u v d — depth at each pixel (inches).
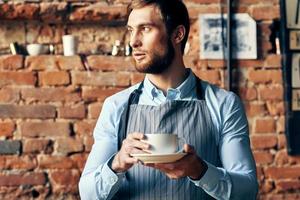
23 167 156.2
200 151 78.4
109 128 80.4
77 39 160.9
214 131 79.3
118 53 159.9
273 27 161.9
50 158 156.6
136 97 81.7
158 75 80.9
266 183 160.6
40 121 156.6
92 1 158.7
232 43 160.2
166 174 75.2
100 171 76.4
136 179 77.8
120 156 73.5
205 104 80.1
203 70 159.9
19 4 157.0
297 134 160.6
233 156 78.2
